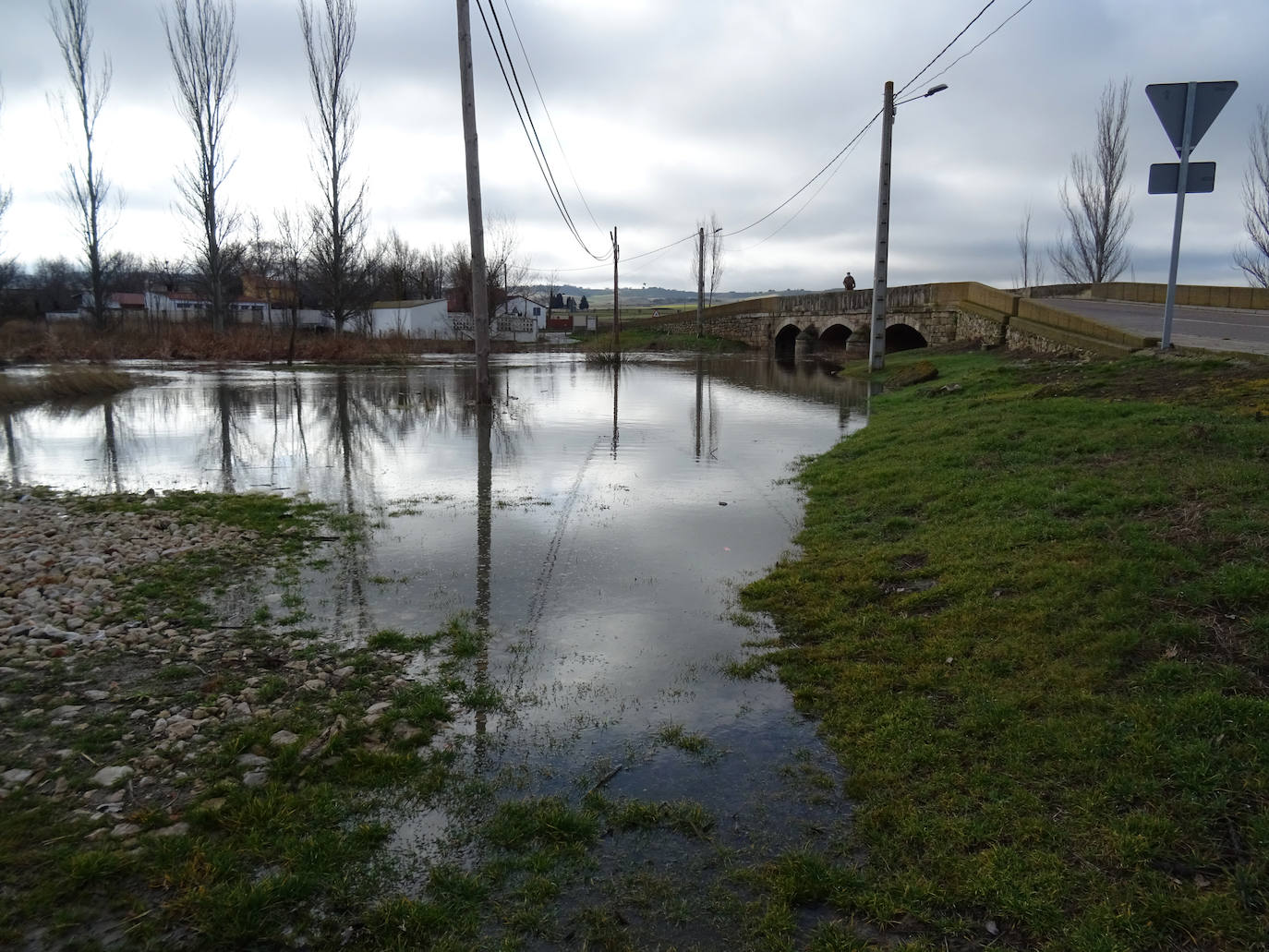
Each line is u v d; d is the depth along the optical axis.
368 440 14.16
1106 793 3.24
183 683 4.51
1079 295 34.72
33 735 3.92
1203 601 4.39
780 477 10.40
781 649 5.05
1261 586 4.33
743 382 27.11
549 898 2.91
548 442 13.69
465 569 6.65
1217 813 3.05
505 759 3.83
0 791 3.45
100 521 8.14
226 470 11.30
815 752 3.88
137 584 6.16
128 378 25.64
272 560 6.84
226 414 18.16
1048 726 3.71
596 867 3.08
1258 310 23.62
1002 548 5.96
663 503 9.01
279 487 10.10
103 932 2.70
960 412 12.21
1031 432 9.23
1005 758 3.57
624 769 3.75
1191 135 10.87
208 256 41.84
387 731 4.03
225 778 3.58
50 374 23.00
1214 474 6.21
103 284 47.66
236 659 4.84
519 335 68.31
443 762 3.79
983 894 2.84
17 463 12.05
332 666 4.79
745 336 57.16
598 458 12.04
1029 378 14.82
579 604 5.86
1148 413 8.88
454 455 12.38
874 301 24.59
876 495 8.45
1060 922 2.69
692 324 63.97
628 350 55.12
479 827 3.30
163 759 3.73
